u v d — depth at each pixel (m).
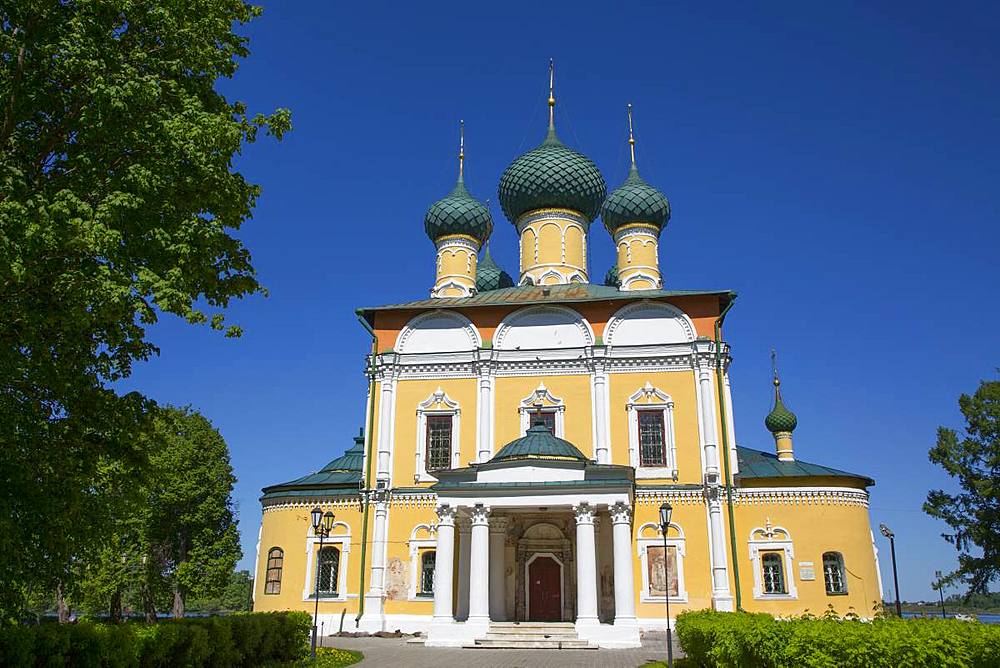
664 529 23.28
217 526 50.00
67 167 14.40
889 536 31.16
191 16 15.64
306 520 36.00
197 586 47.62
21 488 14.08
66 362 14.82
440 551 29.19
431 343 37.38
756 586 32.06
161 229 13.73
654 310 36.22
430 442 36.00
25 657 11.12
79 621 13.82
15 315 13.49
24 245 11.86
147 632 14.28
